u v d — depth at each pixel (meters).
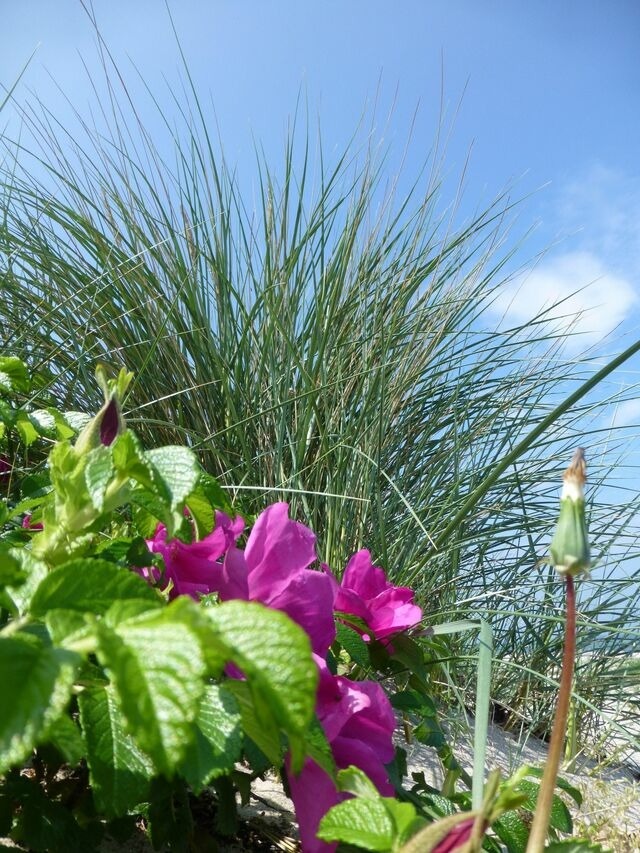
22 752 0.12
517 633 0.79
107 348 0.83
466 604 0.75
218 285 0.90
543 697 0.73
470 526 0.81
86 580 0.17
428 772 0.51
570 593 0.18
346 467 0.71
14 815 0.25
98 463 0.20
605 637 0.79
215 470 0.74
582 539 0.18
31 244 0.88
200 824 0.33
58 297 0.85
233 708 0.18
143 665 0.12
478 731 0.31
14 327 0.82
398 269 0.94
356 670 0.39
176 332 0.82
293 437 0.76
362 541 0.68
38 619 0.17
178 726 0.12
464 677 0.71
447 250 0.94
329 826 0.18
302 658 0.13
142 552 0.27
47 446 0.59
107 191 0.95
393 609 0.38
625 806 0.49
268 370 0.84
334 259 0.90
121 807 0.17
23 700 0.13
